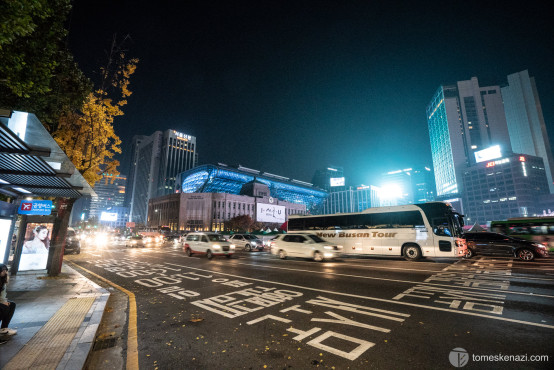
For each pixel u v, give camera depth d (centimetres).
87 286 836
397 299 661
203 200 9994
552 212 11125
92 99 1076
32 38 608
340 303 635
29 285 852
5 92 704
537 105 18375
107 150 1152
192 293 770
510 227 2014
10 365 333
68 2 646
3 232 785
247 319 538
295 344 416
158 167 19062
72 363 343
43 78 639
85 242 4919
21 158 529
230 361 366
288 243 1655
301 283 880
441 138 17675
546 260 1471
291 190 16025
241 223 7394
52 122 896
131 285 909
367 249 1703
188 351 400
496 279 885
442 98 17350
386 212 1684
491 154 13200
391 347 397
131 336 463
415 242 1539
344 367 343
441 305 600
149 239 3781
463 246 1477
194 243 1873
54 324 491
